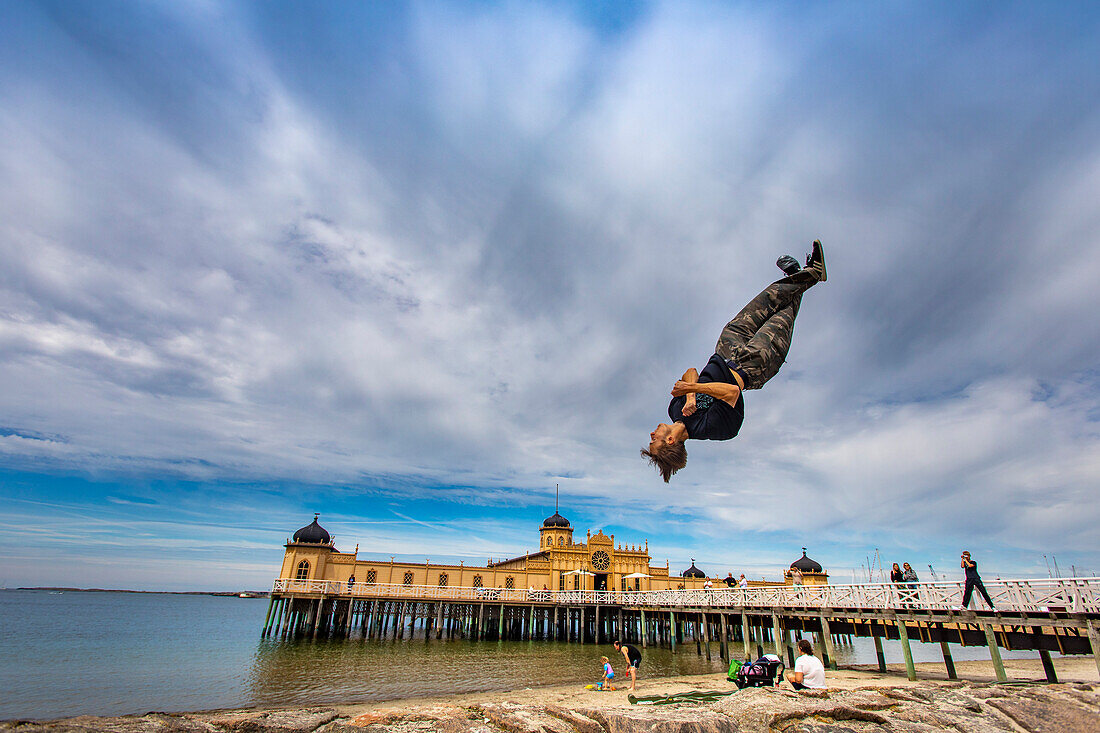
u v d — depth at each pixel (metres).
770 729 6.79
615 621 54.44
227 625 73.06
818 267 5.27
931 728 7.09
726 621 32.66
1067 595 15.91
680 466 4.42
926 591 20.03
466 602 48.56
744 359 4.64
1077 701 8.09
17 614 92.12
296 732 5.73
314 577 50.25
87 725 5.19
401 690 23.38
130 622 76.12
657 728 6.50
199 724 5.58
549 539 63.97
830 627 26.03
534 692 20.83
